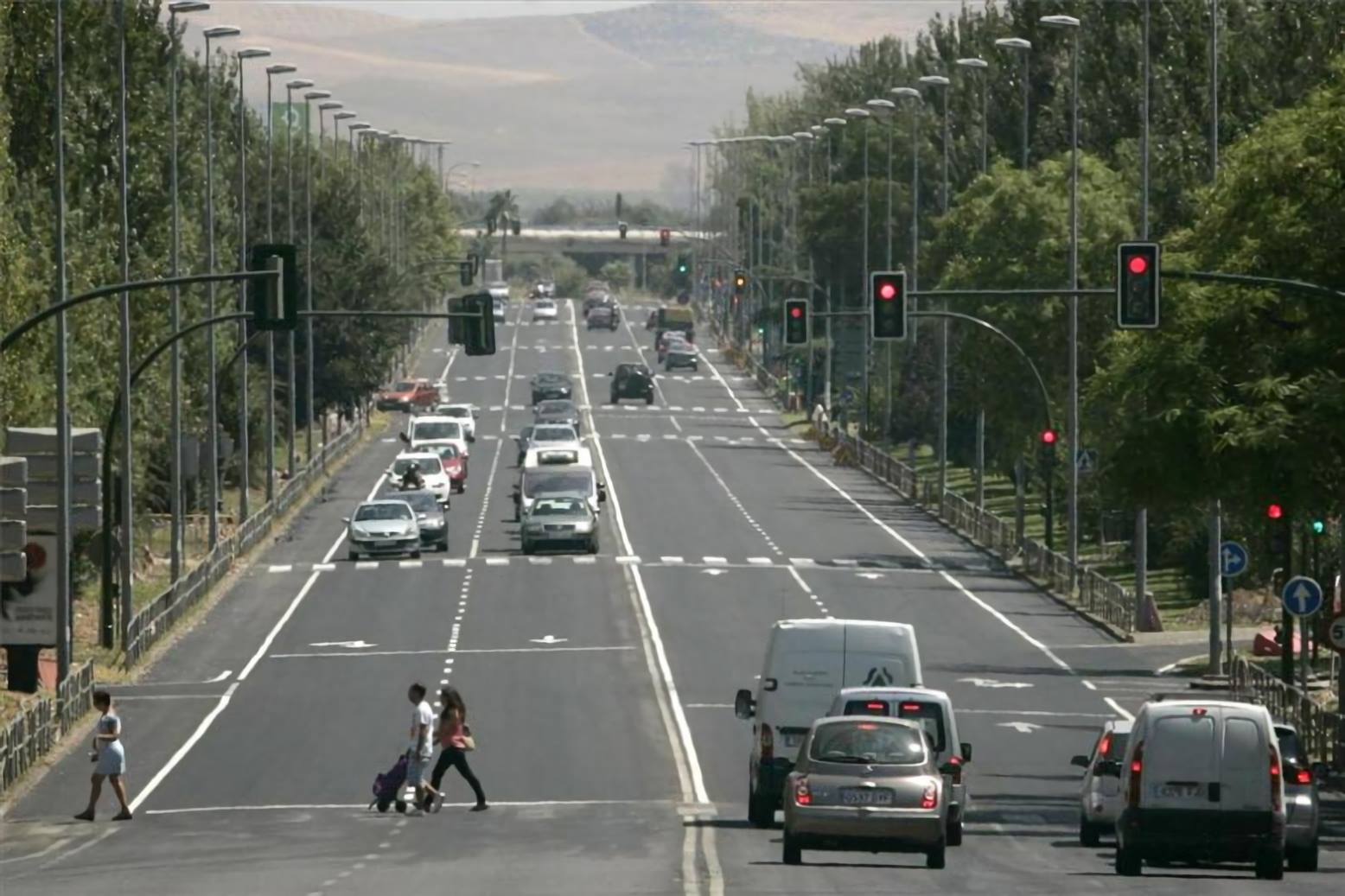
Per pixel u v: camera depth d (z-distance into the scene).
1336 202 122.75
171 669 161.12
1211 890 77.75
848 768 84.31
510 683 152.50
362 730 135.12
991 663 166.62
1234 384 123.06
